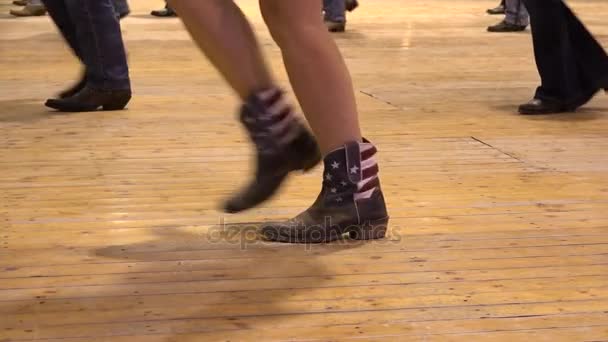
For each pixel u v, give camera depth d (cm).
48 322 212
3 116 482
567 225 297
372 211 273
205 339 204
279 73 655
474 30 988
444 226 294
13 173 358
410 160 389
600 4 1312
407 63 726
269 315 218
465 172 370
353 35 920
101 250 265
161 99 539
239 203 255
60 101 495
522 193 338
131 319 215
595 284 243
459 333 210
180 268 250
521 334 210
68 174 358
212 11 233
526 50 823
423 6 1270
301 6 250
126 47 775
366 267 253
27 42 805
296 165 252
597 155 406
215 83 601
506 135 448
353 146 266
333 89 259
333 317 217
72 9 488
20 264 253
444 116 498
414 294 233
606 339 208
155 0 1273
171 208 311
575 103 511
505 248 272
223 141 423
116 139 425
